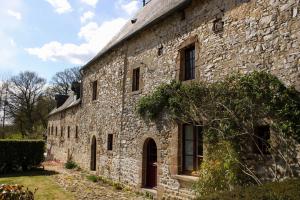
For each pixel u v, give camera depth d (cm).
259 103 651
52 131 3092
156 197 976
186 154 891
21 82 4369
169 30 992
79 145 1891
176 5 923
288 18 622
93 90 1691
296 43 602
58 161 2497
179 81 913
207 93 780
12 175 1597
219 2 801
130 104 1208
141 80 1135
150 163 1088
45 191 1143
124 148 1232
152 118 1012
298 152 577
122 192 1110
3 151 1694
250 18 707
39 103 4462
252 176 632
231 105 702
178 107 878
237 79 708
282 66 624
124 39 1256
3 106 4359
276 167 612
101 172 1452
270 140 626
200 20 862
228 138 693
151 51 1084
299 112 582
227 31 767
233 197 455
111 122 1383
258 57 677
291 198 412
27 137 3919
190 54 927
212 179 696
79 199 997
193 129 868
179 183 878
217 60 788
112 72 1416
